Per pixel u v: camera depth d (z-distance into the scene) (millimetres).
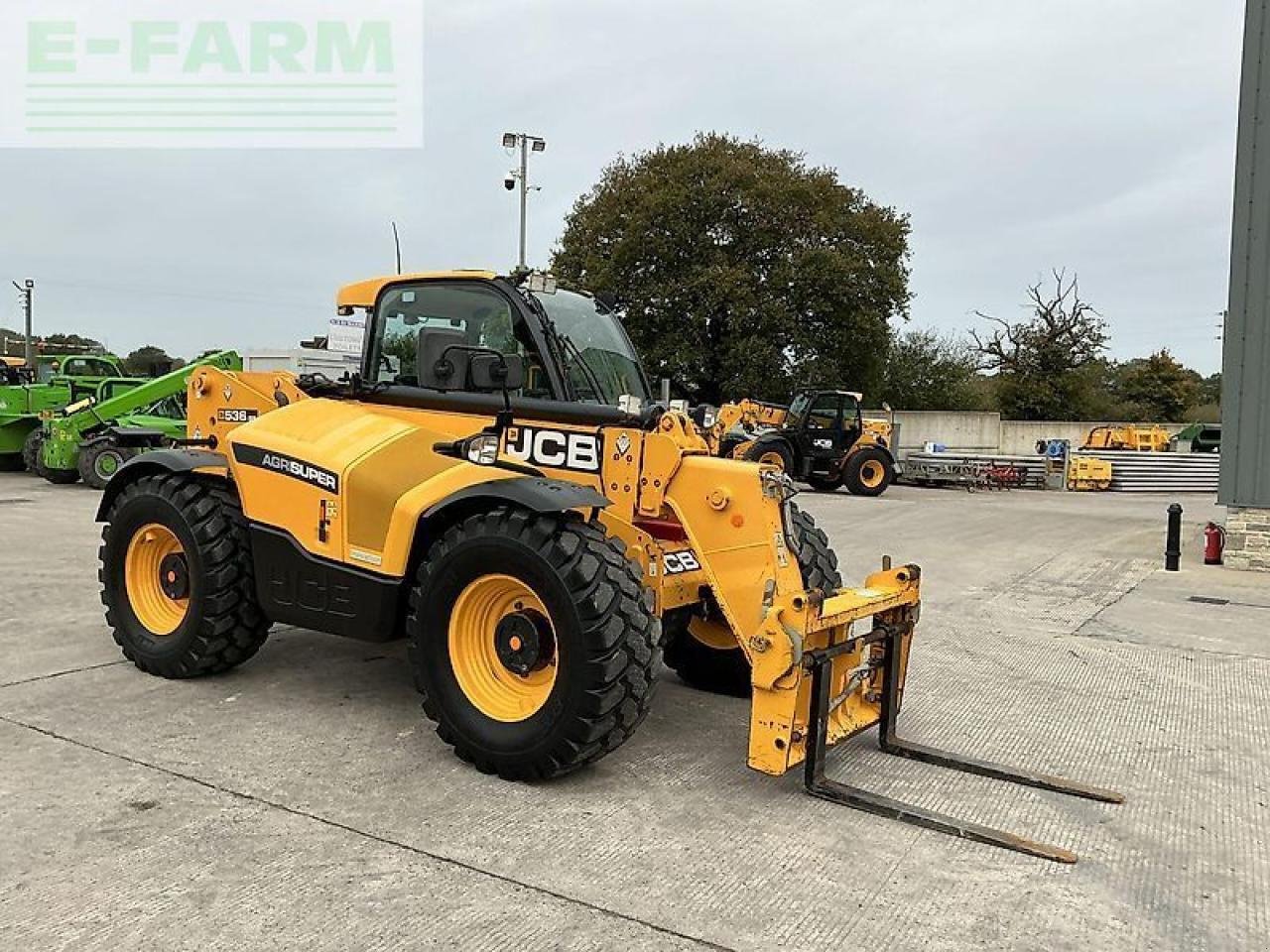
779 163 25234
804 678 3730
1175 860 3373
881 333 25484
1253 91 9820
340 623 4453
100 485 15109
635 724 3816
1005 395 39938
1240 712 5117
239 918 2770
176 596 5031
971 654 6281
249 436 4770
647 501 4203
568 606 3666
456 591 3955
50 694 4762
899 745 4359
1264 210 9836
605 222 25297
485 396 4598
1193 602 8242
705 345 25141
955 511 16297
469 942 2689
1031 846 3395
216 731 4309
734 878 3119
